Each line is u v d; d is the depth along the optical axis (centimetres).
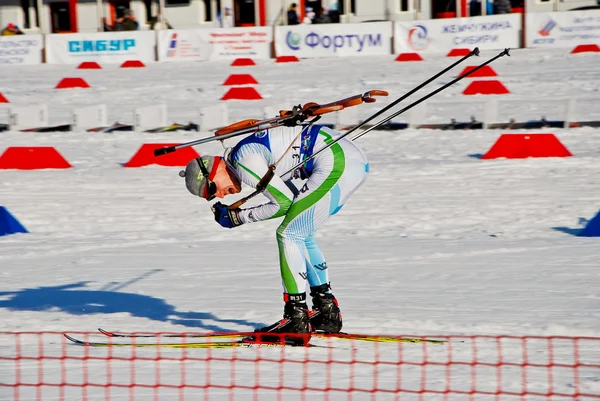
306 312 1639
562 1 10362
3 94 7762
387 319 1808
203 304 1983
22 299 2067
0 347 1647
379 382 1405
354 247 2634
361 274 2273
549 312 1847
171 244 2758
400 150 4634
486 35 8938
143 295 2088
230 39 9662
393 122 5550
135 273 2347
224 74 8369
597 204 3170
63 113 6612
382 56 9038
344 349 1608
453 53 8694
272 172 1584
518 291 2052
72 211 3303
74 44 10075
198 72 8656
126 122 6091
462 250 2556
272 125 1589
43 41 10144
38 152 4394
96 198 3541
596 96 6062
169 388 1388
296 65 8756
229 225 1647
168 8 12050
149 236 2875
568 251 2505
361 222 3002
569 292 2030
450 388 1366
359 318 1822
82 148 5050
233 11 11644
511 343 1620
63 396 1355
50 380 1441
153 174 4097
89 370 1494
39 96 7562
